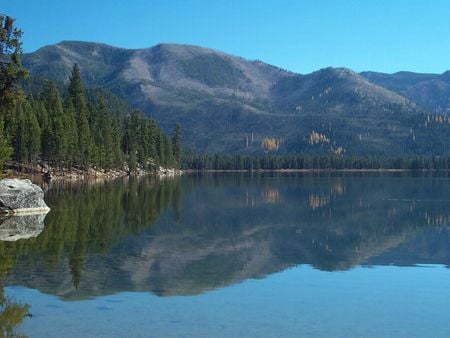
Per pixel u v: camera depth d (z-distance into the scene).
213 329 17.66
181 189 96.69
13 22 36.06
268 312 19.83
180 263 28.78
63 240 34.53
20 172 110.69
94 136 139.12
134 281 24.12
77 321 18.08
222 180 148.50
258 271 27.33
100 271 25.83
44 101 134.12
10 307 19.53
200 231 42.12
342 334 17.58
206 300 21.28
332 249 34.88
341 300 21.73
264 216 54.28
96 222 44.25
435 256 32.53
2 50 36.22
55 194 72.44
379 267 28.91
